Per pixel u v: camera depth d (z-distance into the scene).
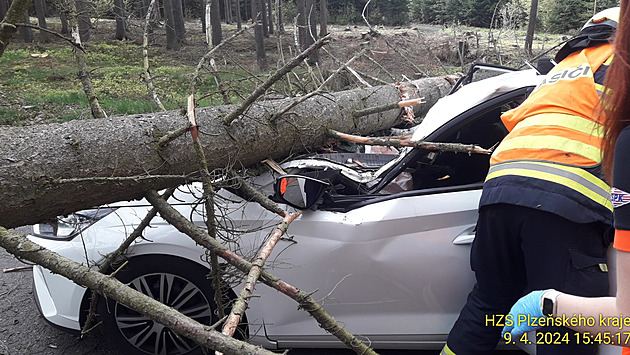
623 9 0.97
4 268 3.74
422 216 2.38
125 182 2.28
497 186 1.94
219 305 2.37
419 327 2.44
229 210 2.52
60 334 2.98
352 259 2.40
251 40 20.88
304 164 2.60
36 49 18.52
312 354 2.79
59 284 2.62
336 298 2.44
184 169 2.47
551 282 1.85
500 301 2.14
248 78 4.07
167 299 2.55
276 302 2.50
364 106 3.79
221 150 2.58
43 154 2.10
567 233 1.82
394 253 2.38
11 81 11.95
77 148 2.18
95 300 2.46
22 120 8.00
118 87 10.92
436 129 2.57
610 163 1.09
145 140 2.36
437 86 5.18
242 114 2.69
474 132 2.85
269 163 2.80
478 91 2.55
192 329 1.61
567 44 2.06
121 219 2.59
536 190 1.84
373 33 5.98
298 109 3.10
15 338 2.93
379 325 2.45
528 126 1.97
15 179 2.01
